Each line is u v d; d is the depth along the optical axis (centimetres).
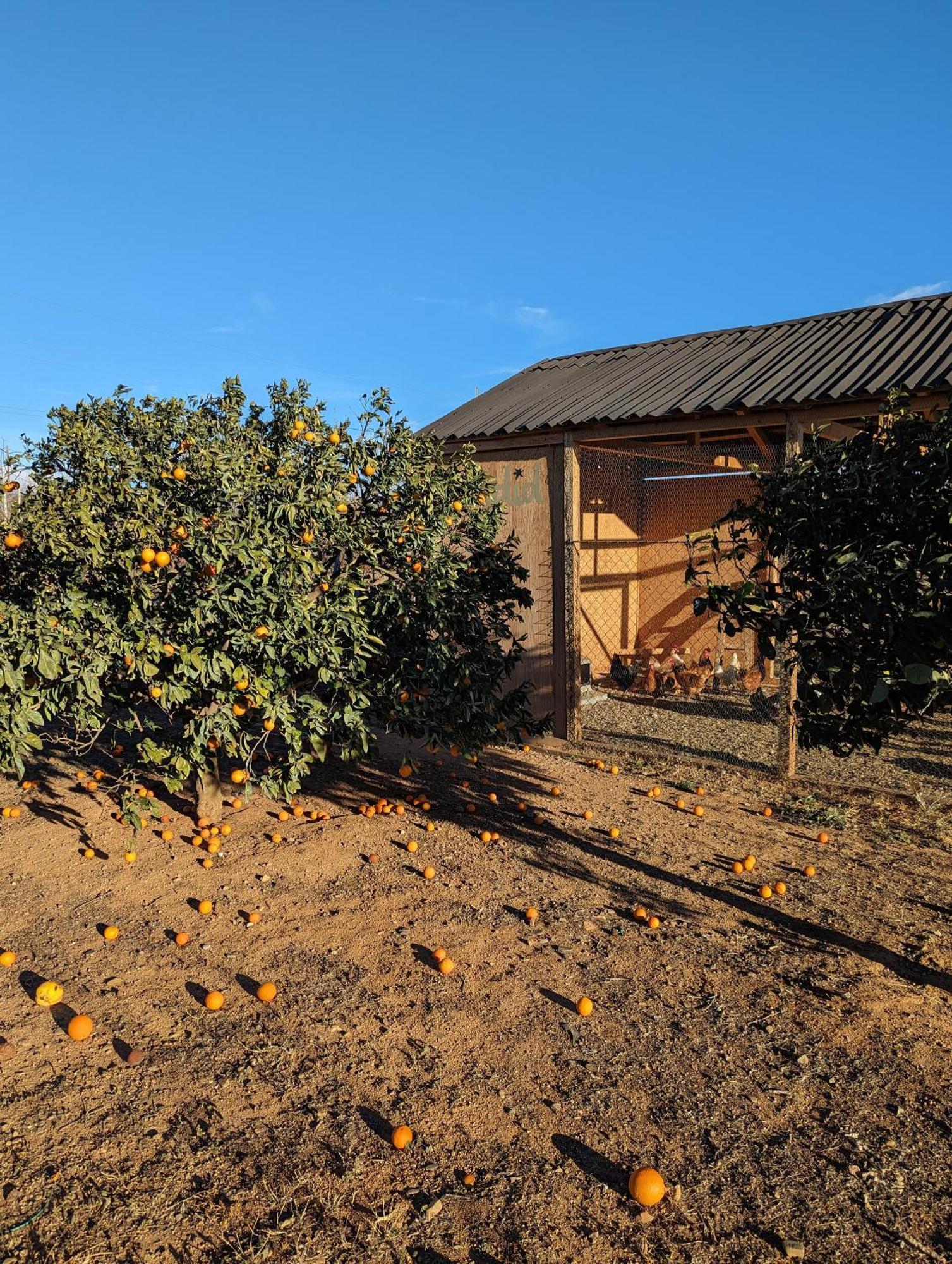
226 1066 336
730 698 1109
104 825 589
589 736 873
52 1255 249
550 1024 366
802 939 441
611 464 1252
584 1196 274
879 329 884
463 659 554
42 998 373
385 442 536
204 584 436
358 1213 266
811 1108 316
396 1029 361
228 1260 248
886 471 347
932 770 736
